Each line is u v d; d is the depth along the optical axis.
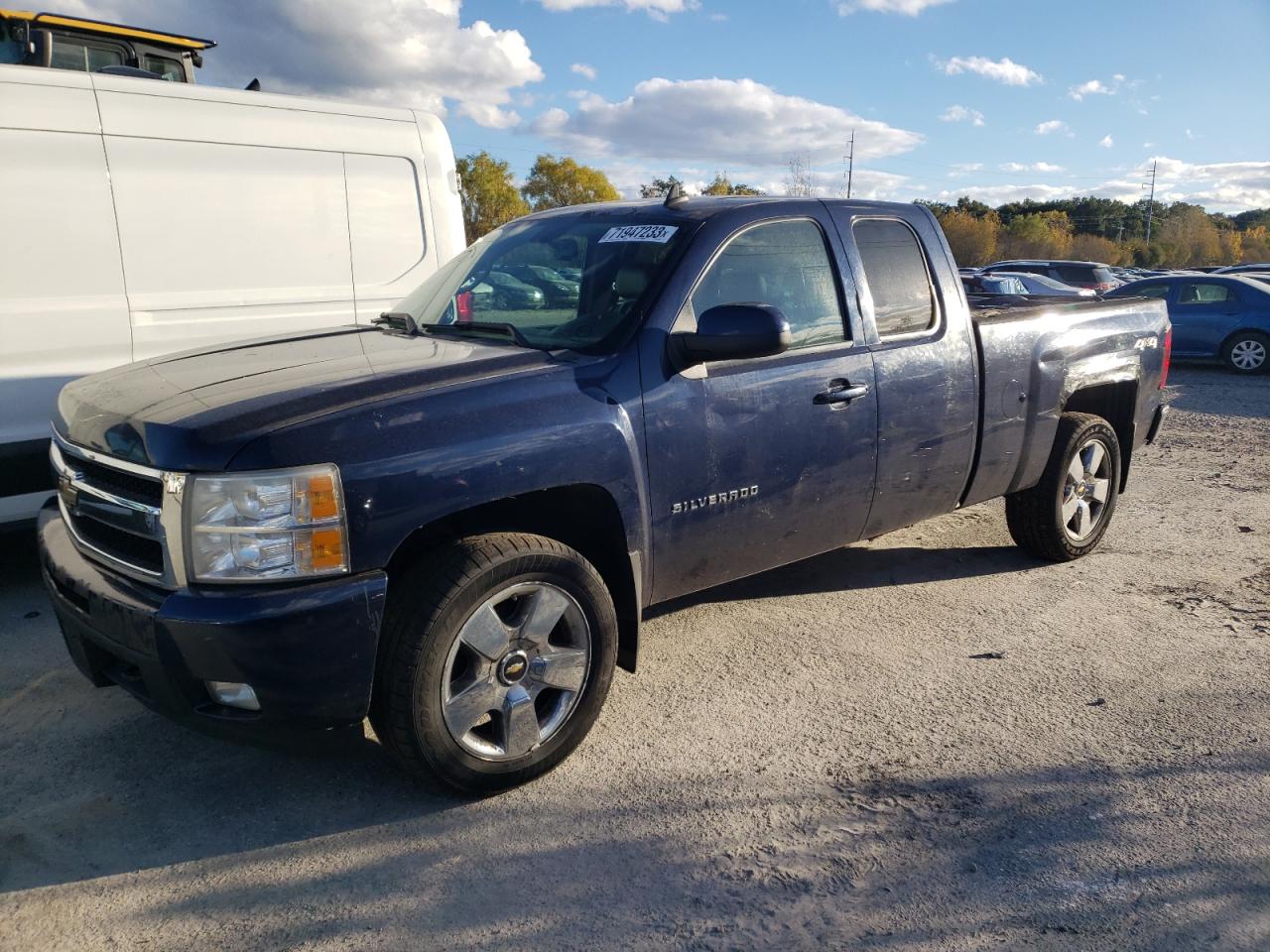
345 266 5.78
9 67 4.61
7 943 2.35
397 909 2.48
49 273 4.73
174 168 5.10
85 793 3.00
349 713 2.63
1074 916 2.45
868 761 3.20
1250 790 3.02
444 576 2.74
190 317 5.18
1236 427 9.89
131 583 2.67
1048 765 3.17
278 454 2.49
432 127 6.21
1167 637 4.25
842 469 3.82
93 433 2.88
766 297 3.62
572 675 3.07
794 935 2.38
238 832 2.81
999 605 4.63
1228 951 2.33
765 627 4.33
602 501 3.12
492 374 2.96
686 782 3.07
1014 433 4.59
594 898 2.52
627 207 3.87
